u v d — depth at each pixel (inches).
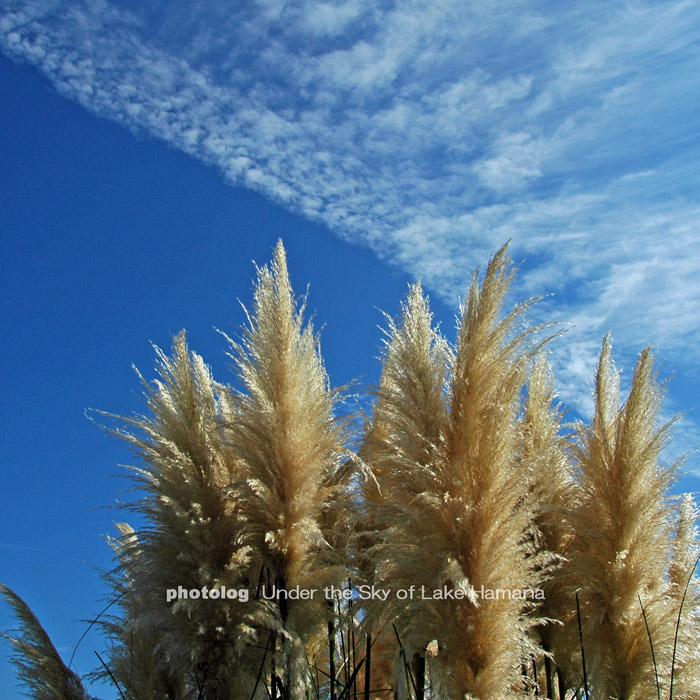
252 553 161.2
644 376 162.4
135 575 167.3
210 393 191.2
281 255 176.7
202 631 151.5
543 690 186.5
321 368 184.4
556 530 172.9
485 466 138.3
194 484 165.0
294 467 161.6
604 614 156.6
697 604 158.1
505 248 152.0
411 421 151.3
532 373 194.9
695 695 155.9
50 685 178.7
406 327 159.2
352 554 172.6
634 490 156.1
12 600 185.5
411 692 151.5
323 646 179.2
